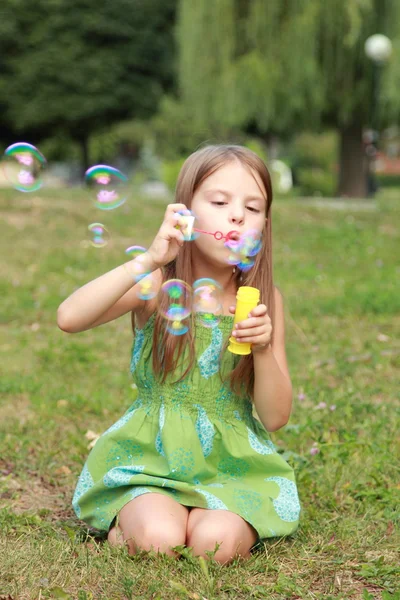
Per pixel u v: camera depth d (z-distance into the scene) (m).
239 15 15.12
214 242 2.38
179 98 27.42
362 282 7.14
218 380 2.46
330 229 9.57
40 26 25.02
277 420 2.52
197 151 2.51
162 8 25.31
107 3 24.86
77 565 2.18
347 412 3.56
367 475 2.93
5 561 2.17
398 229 9.99
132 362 2.54
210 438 2.42
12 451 3.28
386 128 15.92
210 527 2.18
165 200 10.92
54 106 25.22
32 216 9.42
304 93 14.64
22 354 4.98
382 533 2.49
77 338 5.35
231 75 14.86
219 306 2.39
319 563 2.24
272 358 2.41
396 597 2.02
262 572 2.20
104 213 9.74
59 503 2.81
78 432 3.50
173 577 2.10
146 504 2.25
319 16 14.36
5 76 25.27
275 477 2.46
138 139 33.91
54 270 7.35
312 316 5.86
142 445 2.43
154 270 2.49
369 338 5.29
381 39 13.85
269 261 2.58
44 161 2.82
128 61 25.20
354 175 16.23
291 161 22.42
